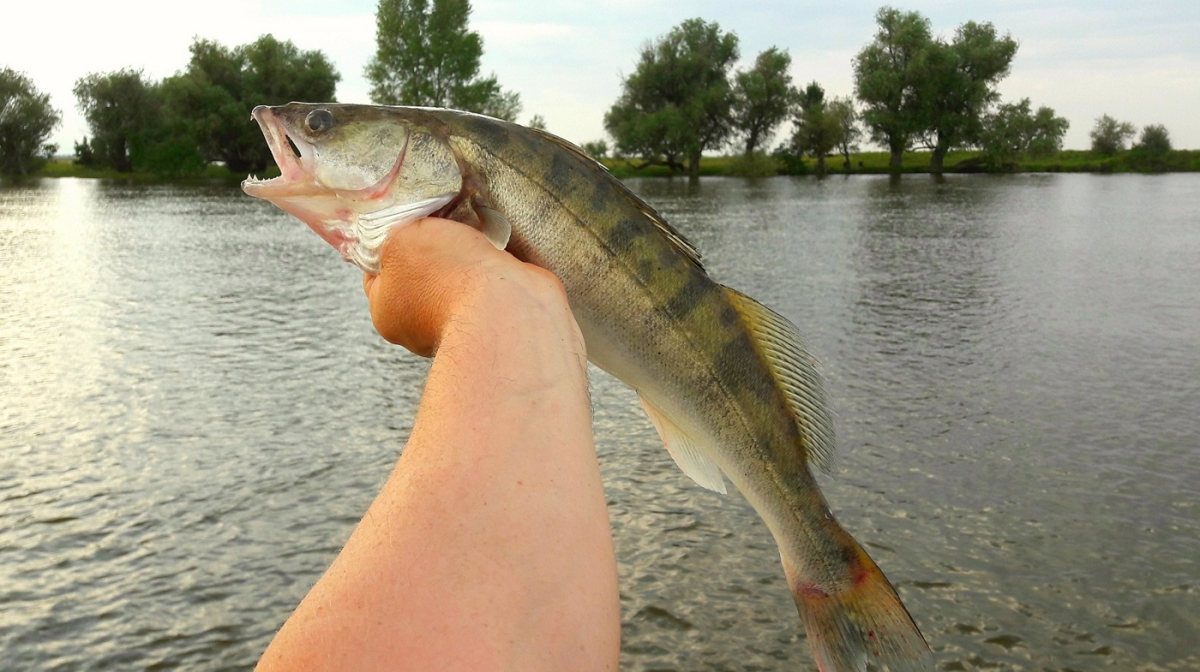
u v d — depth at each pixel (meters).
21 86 76.44
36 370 12.27
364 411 10.55
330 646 0.68
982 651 5.86
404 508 0.77
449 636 0.69
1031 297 17.36
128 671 5.68
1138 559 6.94
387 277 1.39
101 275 20.80
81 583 6.68
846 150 84.62
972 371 11.99
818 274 20.33
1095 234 28.36
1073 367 12.18
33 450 9.24
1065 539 7.28
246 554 7.09
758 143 79.88
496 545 0.75
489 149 2.32
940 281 19.34
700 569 6.83
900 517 7.68
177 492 8.22
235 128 69.88
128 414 10.42
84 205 43.34
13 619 6.20
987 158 82.00
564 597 0.75
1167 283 18.77
